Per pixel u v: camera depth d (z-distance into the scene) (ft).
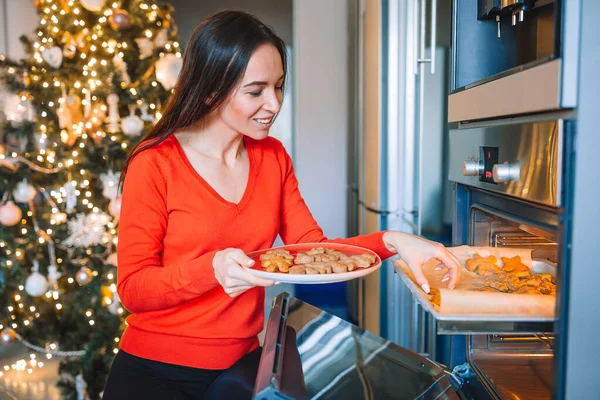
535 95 2.59
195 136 4.08
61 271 8.82
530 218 2.94
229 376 3.90
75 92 8.58
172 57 8.73
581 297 2.41
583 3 2.32
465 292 2.76
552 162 2.48
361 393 2.96
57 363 9.93
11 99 8.93
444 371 3.37
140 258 3.70
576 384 2.44
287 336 3.29
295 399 2.60
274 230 4.29
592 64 2.34
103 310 8.62
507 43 4.07
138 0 8.73
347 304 13.88
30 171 8.53
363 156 10.44
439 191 5.78
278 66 3.70
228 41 3.55
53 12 8.64
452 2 4.06
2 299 9.10
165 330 3.92
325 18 14.48
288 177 4.68
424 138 5.98
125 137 8.49
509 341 3.65
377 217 8.79
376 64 8.79
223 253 3.21
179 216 3.89
